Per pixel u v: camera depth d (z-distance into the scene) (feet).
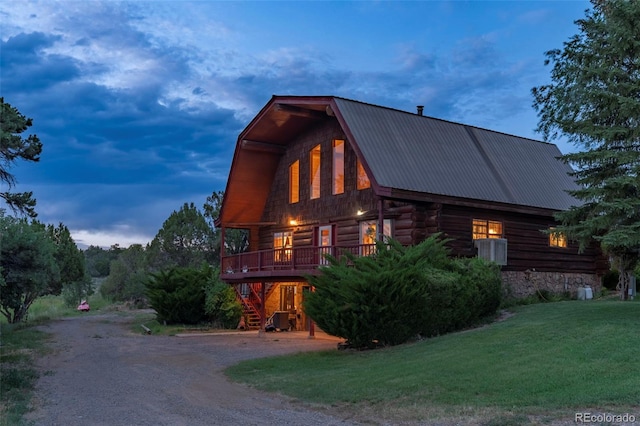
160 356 53.36
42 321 101.24
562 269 76.89
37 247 64.03
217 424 26.76
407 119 72.74
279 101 74.49
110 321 102.83
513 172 76.38
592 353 34.19
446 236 64.49
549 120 73.82
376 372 37.22
